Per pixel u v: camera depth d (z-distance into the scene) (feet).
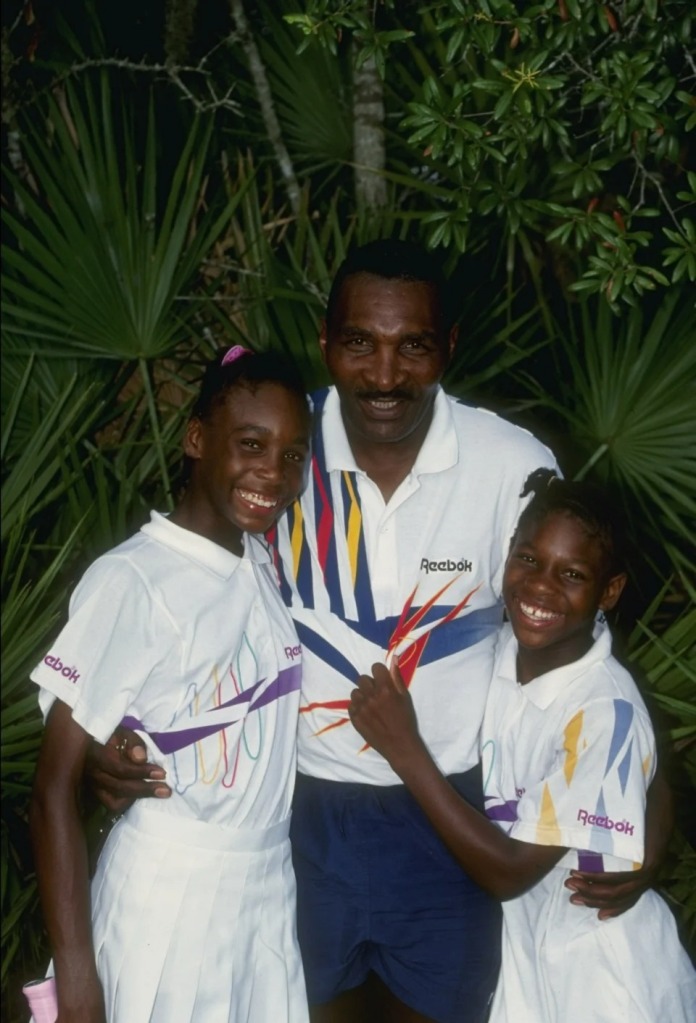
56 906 7.40
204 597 7.73
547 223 13.20
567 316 13.41
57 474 12.12
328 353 8.29
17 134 13.97
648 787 8.44
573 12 9.06
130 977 7.70
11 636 10.44
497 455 8.49
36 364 12.37
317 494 8.52
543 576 8.04
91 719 7.43
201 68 13.80
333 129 13.73
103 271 11.87
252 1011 8.03
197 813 7.80
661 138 9.89
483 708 8.67
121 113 14.15
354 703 8.29
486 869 8.08
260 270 13.05
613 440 11.32
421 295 8.00
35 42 13.82
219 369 7.85
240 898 7.90
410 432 8.27
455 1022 8.83
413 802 8.63
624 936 8.13
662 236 12.25
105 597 7.52
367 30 9.47
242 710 7.88
